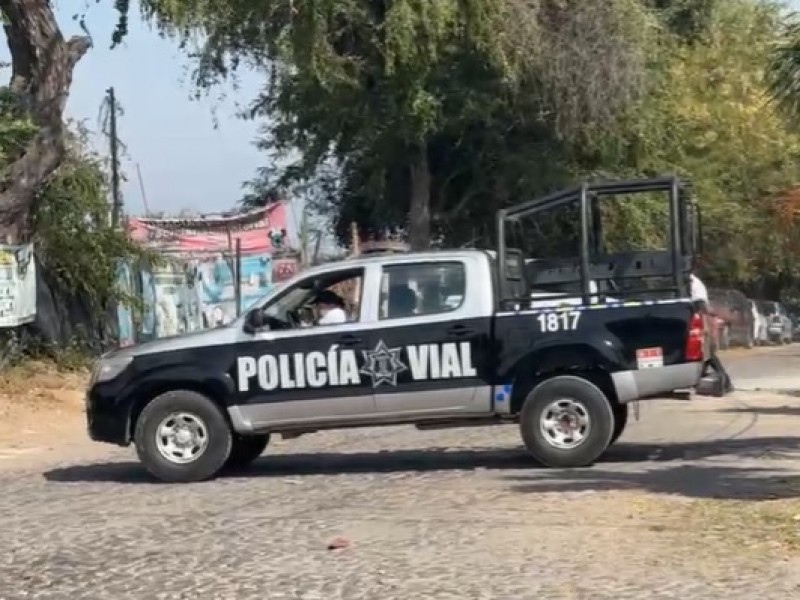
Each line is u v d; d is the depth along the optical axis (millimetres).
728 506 10711
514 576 8594
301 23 26203
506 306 13773
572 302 13867
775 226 40562
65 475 14602
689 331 13469
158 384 13727
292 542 9930
